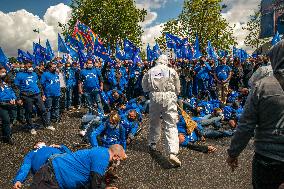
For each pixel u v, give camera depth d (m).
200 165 5.90
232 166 2.58
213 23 31.05
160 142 7.24
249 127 2.32
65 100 12.20
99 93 9.93
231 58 17.12
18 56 13.59
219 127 8.95
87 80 9.77
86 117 8.80
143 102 10.79
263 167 2.31
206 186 4.97
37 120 10.43
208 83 13.25
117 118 6.20
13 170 6.08
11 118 9.53
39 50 13.57
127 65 13.98
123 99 11.09
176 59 15.23
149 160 6.18
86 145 6.90
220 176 5.35
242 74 14.62
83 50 12.88
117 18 37.12
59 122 10.00
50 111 9.77
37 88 8.80
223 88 12.86
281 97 2.18
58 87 9.64
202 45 30.94
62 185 3.22
